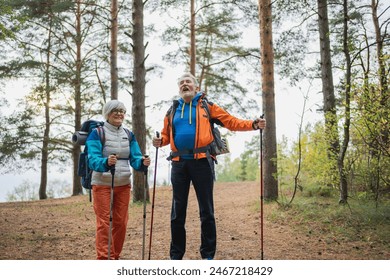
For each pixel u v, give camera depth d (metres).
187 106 3.98
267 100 8.91
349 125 6.44
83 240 5.88
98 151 3.78
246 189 13.41
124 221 3.91
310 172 8.66
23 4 13.84
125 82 16.48
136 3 10.31
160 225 7.08
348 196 7.22
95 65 15.45
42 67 15.83
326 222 6.24
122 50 16.27
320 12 9.02
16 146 16.12
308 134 8.37
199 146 3.84
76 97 15.59
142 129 10.10
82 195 15.80
